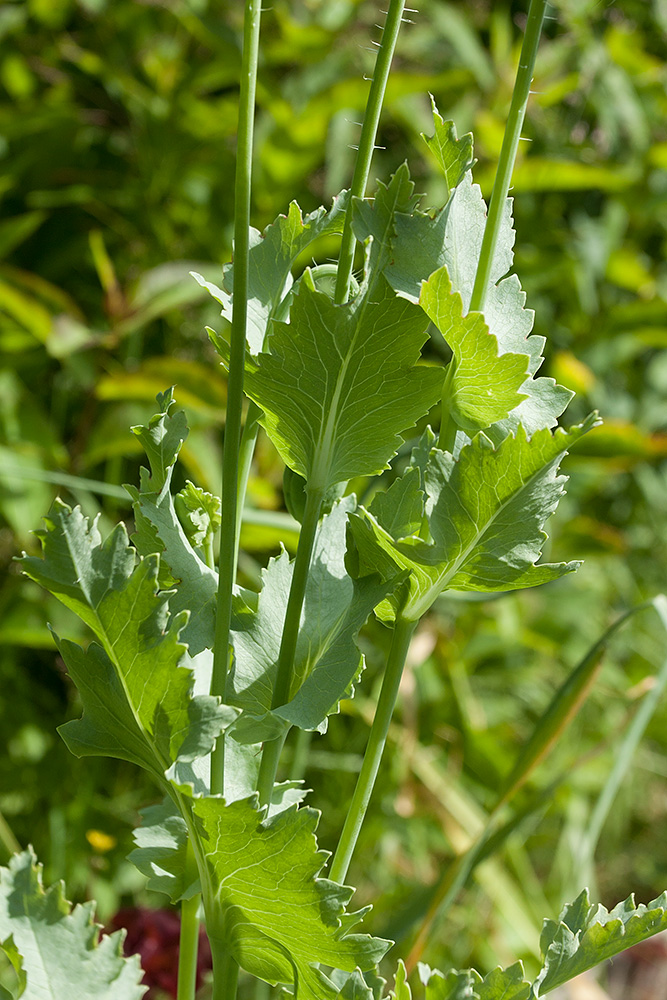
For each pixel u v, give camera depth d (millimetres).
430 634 2971
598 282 3850
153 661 1039
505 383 1065
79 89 3354
